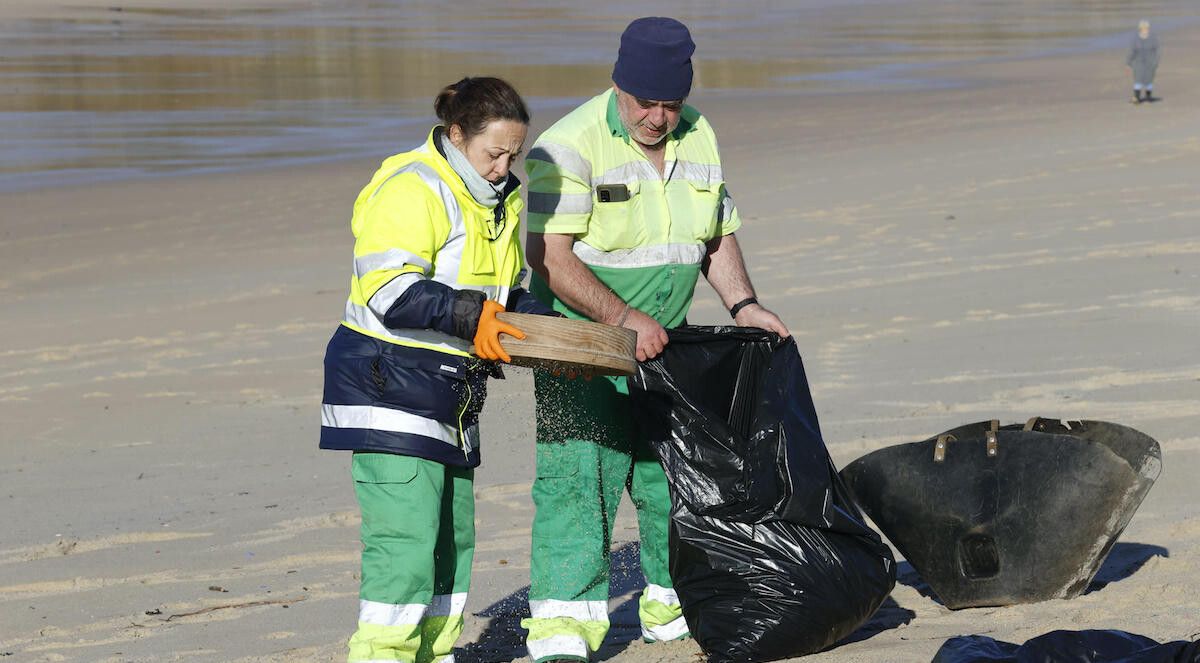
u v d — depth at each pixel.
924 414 14.76
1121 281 20.08
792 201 29.05
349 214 30.94
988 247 23.20
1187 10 103.19
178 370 18.81
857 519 8.84
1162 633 8.44
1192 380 15.13
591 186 8.91
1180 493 11.76
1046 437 9.23
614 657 9.21
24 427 16.47
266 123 47.09
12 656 9.58
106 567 11.56
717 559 8.58
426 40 80.94
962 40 80.62
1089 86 52.84
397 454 7.91
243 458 14.90
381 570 8.00
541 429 8.97
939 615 9.36
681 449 8.77
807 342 18.22
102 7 109.06
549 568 8.96
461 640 9.65
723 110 48.56
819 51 74.69
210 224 30.27
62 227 30.27
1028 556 9.19
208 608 10.48
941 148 35.88
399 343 7.91
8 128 45.47
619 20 98.62
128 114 49.16
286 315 21.75
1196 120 38.59
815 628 8.44
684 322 9.49
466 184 7.88
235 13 106.25
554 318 7.73
